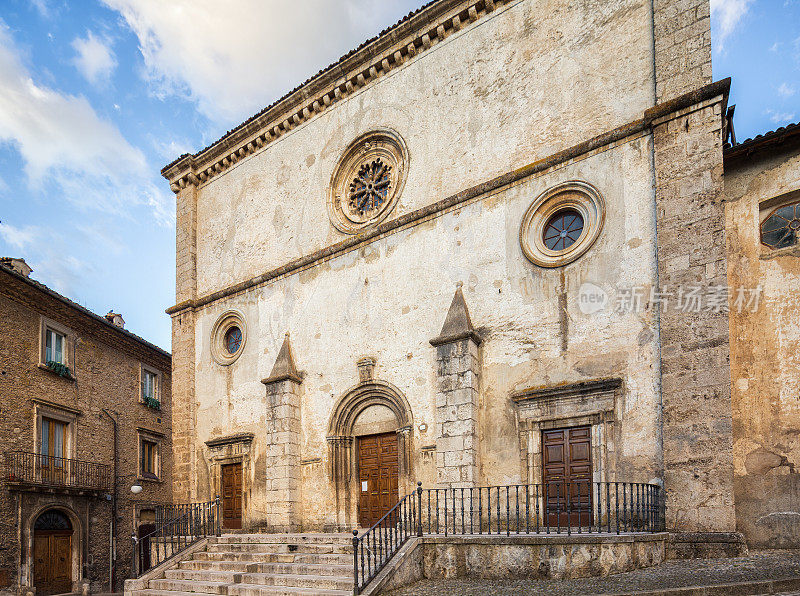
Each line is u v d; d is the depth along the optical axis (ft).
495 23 52.39
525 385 45.09
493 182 49.16
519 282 46.85
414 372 51.16
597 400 41.63
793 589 27.32
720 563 32.81
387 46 58.03
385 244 55.36
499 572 34.17
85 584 72.38
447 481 46.06
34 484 66.03
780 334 38.37
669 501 37.42
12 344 67.31
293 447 57.11
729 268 40.83
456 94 53.72
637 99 44.29
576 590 28.99
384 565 34.32
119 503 81.76
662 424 38.60
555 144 47.62
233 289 66.59
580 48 47.60
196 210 74.64
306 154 64.49
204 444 65.57
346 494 54.19
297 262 61.31
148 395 92.79
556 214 47.11
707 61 41.16
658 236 40.78
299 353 59.72
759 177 41.04
